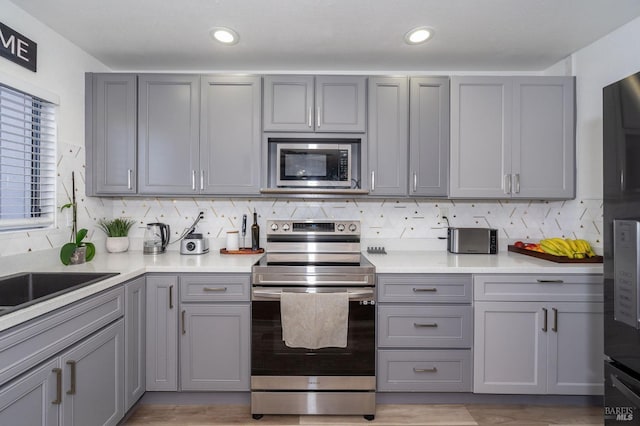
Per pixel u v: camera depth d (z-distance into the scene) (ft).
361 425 5.68
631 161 3.89
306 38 6.39
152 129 6.91
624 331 4.09
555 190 6.99
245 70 7.88
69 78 6.42
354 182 7.26
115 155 6.89
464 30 6.10
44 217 5.92
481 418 5.87
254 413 5.83
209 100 6.93
